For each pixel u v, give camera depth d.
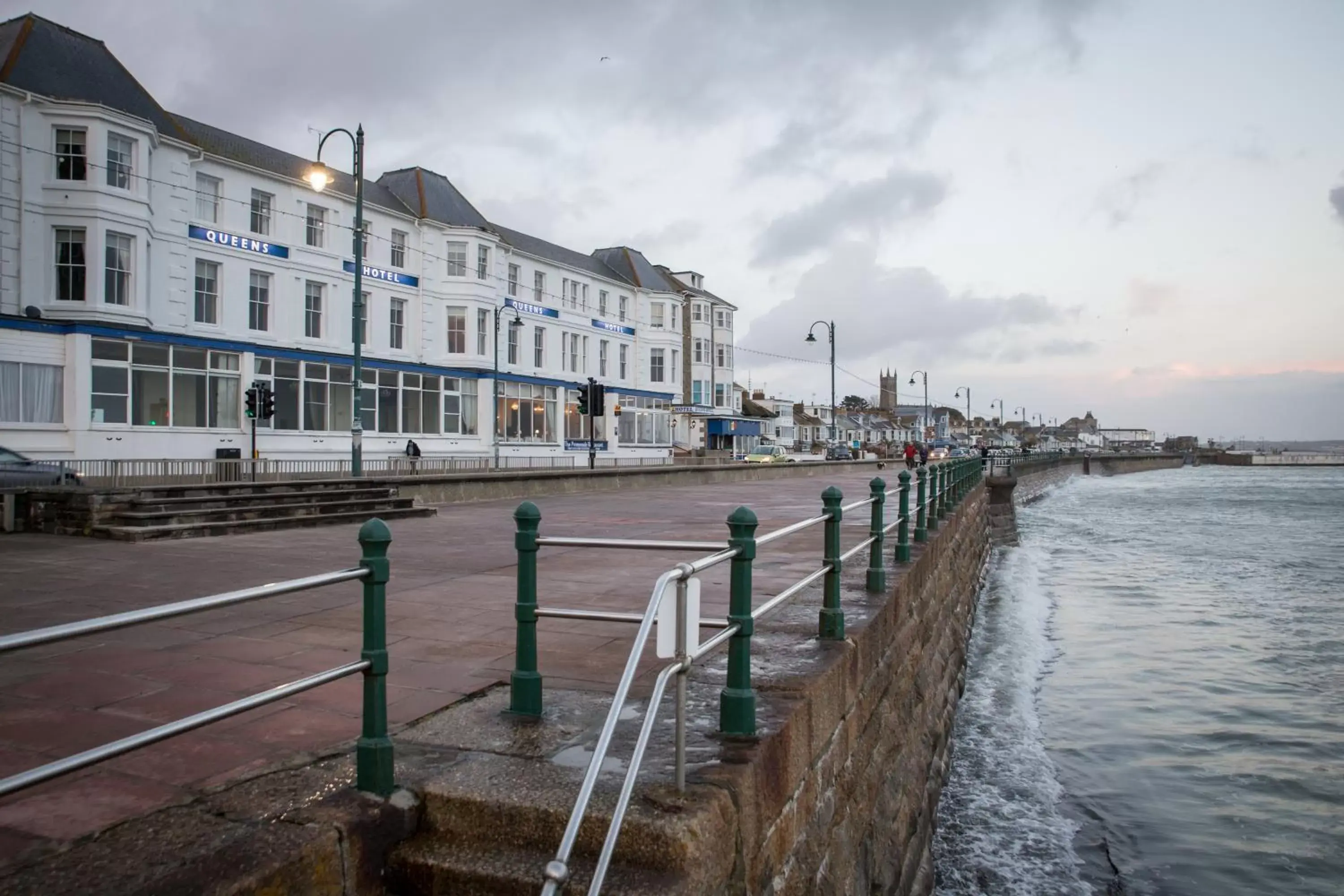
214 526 13.70
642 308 53.62
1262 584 23.38
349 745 4.03
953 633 13.47
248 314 30.27
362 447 29.81
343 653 6.02
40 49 25.77
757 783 3.75
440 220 38.34
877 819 6.25
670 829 3.08
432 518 17.52
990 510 33.59
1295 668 14.45
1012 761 10.37
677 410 58.72
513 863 3.12
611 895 2.91
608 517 17.64
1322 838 8.35
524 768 3.63
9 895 2.50
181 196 28.06
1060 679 14.02
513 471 26.42
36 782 2.15
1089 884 7.53
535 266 44.44
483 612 7.54
